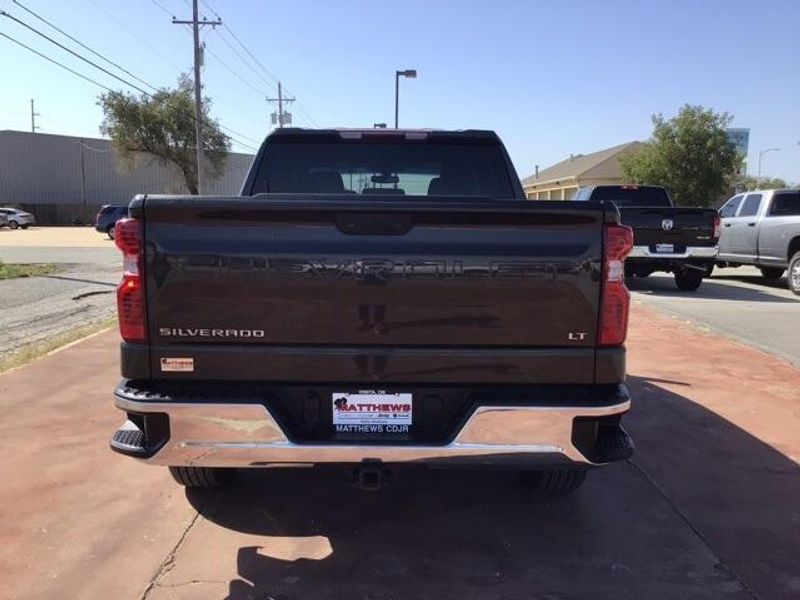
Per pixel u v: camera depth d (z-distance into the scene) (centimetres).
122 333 312
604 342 314
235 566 340
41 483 430
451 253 306
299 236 306
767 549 360
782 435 528
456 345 312
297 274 306
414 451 307
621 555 354
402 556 352
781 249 1439
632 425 548
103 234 4103
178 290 307
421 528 382
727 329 971
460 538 371
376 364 312
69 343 833
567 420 309
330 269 306
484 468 325
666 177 3872
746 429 541
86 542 360
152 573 333
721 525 385
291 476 447
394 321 310
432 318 310
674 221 1327
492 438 310
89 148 6912
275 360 311
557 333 312
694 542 367
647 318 1049
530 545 363
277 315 309
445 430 320
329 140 483
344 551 356
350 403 316
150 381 315
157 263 306
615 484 439
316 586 324
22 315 1080
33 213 6062
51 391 624
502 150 488
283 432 307
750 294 1388
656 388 653
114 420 547
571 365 314
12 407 578
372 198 306
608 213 306
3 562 339
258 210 303
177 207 302
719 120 3881
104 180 7006
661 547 362
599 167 4841
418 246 306
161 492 421
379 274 306
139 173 7144
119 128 5884
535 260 307
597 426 318
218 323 310
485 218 305
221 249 305
